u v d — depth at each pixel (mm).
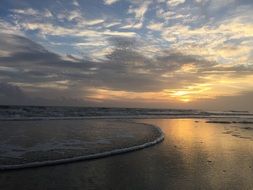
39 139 19688
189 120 51031
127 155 15797
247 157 16172
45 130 25344
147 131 27078
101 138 21203
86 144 18234
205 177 12047
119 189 10289
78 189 10102
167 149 18016
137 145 18656
